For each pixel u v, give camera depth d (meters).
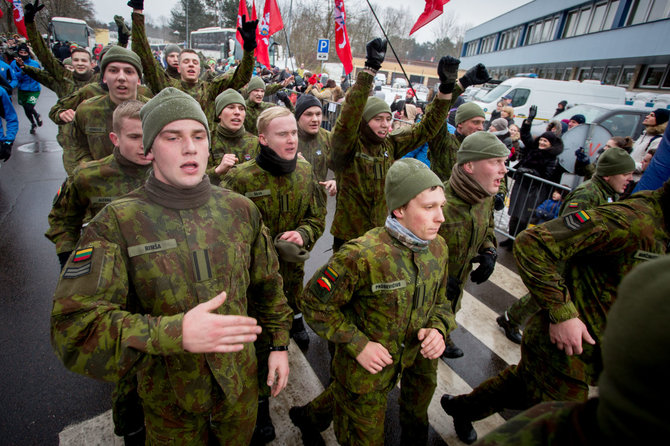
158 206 1.25
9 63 9.30
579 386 1.76
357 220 3.16
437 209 1.58
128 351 1.00
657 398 0.43
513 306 3.27
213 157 3.55
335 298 1.61
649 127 5.47
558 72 26.83
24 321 3.14
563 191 4.82
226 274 1.32
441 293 1.84
